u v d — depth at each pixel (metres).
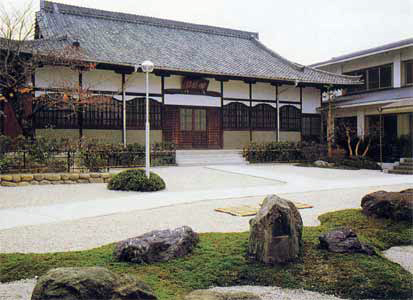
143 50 17.84
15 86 12.95
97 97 15.66
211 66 17.98
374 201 6.39
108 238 5.32
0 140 11.13
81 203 7.95
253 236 4.36
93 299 2.90
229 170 14.38
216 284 3.88
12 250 4.78
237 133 19.53
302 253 4.47
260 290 3.78
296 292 3.76
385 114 18.25
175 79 18.00
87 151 12.28
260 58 21.86
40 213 6.96
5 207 7.57
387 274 4.00
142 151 15.24
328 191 9.63
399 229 5.76
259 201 8.22
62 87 14.48
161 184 9.98
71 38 16.31
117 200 8.29
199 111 18.69
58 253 4.49
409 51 18.95
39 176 10.59
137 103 17.17
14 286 3.73
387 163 17.28
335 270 4.07
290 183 11.20
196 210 7.25
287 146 18.69
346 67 22.91
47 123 15.20
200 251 4.52
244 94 19.66
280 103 20.59
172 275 3.94
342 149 18.66
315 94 21.56
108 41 17.89
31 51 13.20
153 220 6.40
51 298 2.87
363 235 5.46
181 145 18.25
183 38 21.52
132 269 4.00
